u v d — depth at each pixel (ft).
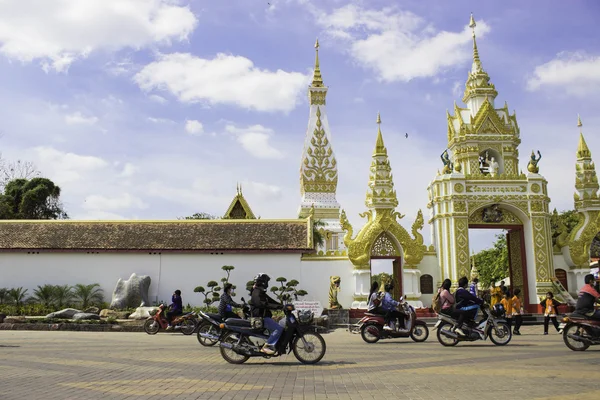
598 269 117.91
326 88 201.36
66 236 115.14
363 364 40.81
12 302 107.96
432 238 117.70
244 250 111.24
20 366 38.63
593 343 48.52
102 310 95.81
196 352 49.85
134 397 27.35
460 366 38.60
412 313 63.77
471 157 121.29
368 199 113.39
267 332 41.75
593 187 114.01
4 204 175.11
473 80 130.21
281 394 28.07
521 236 114.11
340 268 111.24
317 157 193.98
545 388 28.91
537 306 108.06
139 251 111.34
